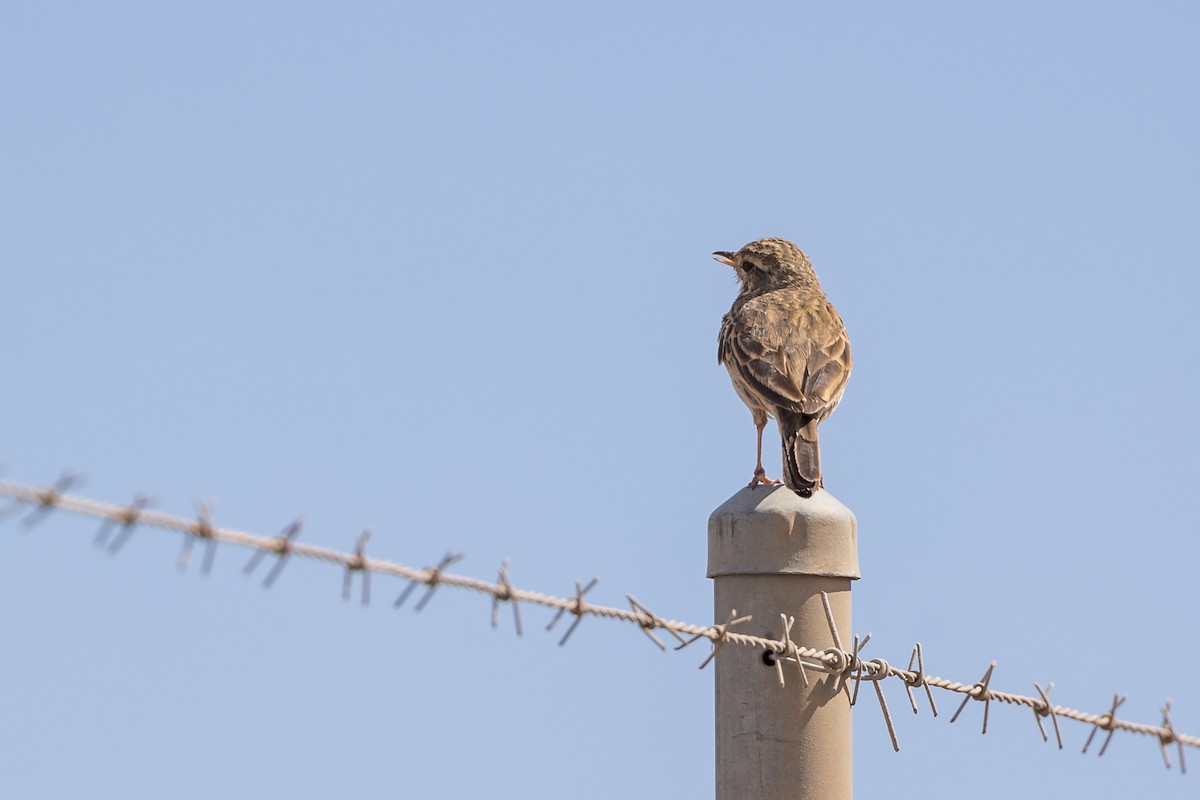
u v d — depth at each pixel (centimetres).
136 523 767
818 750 1130
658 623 1085
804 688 1131
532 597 1023
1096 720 1299
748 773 1124
